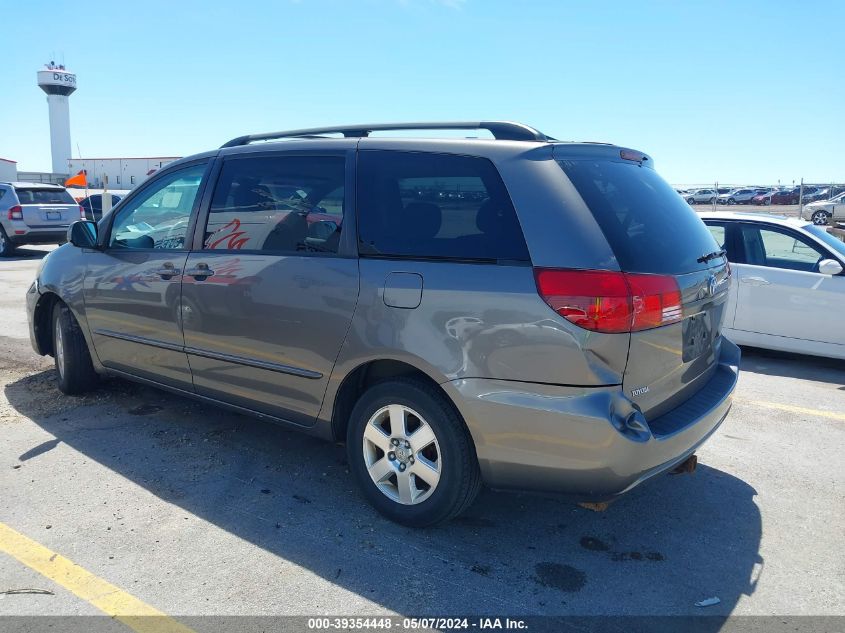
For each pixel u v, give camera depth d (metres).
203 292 3.96
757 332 6.99
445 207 3.18
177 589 2.86
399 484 3.35
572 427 2.79
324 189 3.57
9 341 7.06
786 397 5.77
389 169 3.40
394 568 3.04
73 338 5.05
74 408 4.98
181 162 4.38
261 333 3.70
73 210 16.98
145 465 4.05
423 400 3.16
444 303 3.04
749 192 43.84
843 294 6.53
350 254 3.39
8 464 4.02
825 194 34.88
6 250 16.38
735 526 3.50
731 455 4.44
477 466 3.17
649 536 3.38
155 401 5.16
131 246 4.57
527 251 2.92
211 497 3.67
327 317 3.40
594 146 3.30
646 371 2.94
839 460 4.37
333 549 3.18
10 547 3.15
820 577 3.05
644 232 3.08
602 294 2.74
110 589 2.85
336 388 3.46
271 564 3.05
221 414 4.92
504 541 3.30
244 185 3.94
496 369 2.92
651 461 2.89
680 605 2.83
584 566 3.10
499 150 3.13
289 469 4.05
